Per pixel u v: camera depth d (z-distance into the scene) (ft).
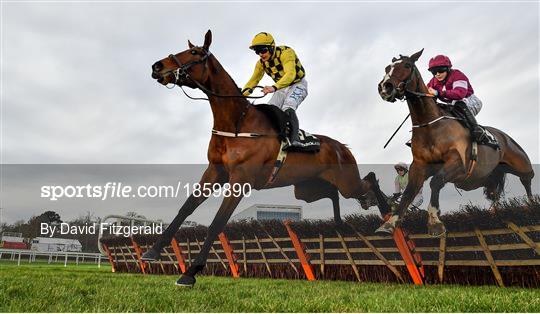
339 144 14.67
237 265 17.17
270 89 12.17
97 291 8.73
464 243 12.48
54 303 6.89
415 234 13.08
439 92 13.11
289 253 16.71
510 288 10.54
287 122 12.33
